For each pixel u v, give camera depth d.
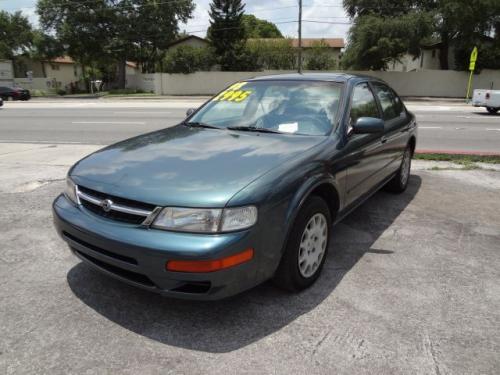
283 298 3.29
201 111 4.59
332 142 3.66
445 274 3.71
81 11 46.16
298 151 3.37
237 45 40.94
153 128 13.97
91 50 48.50
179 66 39.84
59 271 3.72
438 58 40.75
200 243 2.62
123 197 2.84
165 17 48.78
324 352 2.70
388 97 5.50
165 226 2.70
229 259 2.65
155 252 2.65
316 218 3.41
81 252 3.18
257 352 2.70
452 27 33.62
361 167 4.16
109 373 2.52
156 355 2.67
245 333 2.88
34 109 22.58
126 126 14.55
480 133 12.97
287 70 41.06
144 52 50.38
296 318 3.05
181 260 2.61
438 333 2.89
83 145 10.33
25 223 4.81
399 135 5.41
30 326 2.95
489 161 8.32
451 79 34.72
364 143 4.18
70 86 55.03
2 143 10.81
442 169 7.69
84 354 2.67
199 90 39.66
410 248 4.23
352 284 3.52
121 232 2.78
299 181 3.09
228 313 3.10
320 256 3.54
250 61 41.69
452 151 9.73
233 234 2.67
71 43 47.50
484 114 19.22
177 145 3.58
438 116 18.16
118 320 3.02
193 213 2.66
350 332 2.89
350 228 4.75
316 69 42.09
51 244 4.26
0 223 4.80
